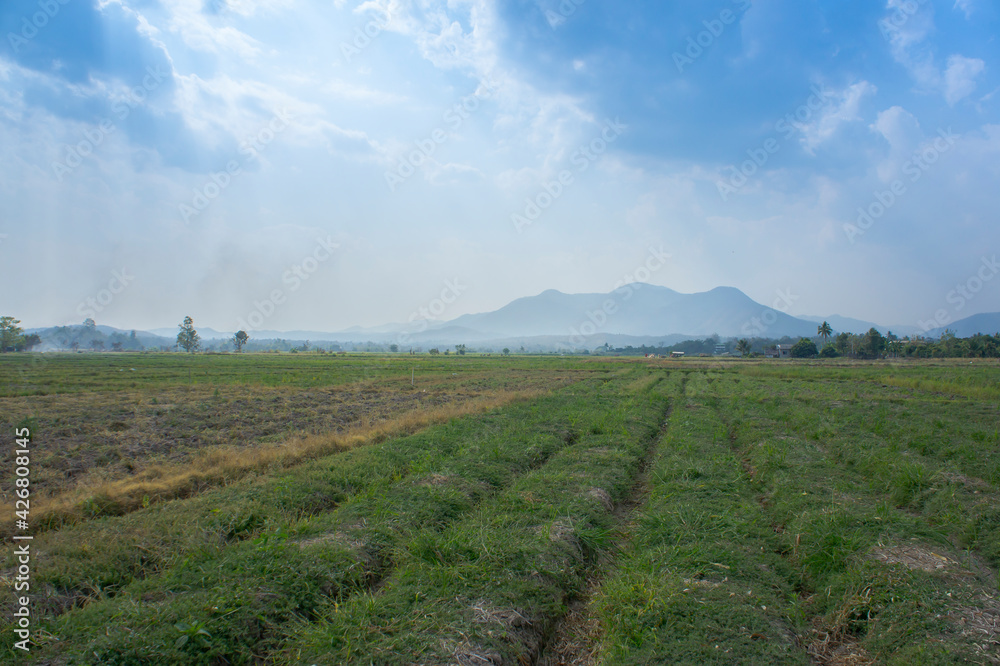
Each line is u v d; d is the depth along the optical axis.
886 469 11.26
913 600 5.78
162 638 4.88
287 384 33.88
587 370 56.09
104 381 32.53
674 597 5.97
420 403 25.77
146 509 8.80
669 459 12.59
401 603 5.82
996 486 10.23
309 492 9.68
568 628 6.02
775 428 17.12
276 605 5.73
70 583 6.14
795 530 8.09
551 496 9.51
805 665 4.93
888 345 100.94
